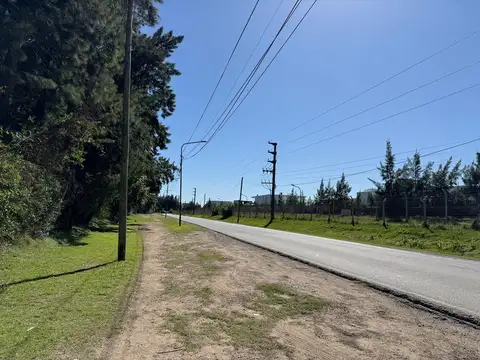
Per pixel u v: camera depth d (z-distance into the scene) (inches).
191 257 481.1
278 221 1638.8
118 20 719.7
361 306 249.8
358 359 161.5
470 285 319.9
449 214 918.4
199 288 294.8
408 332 198.1
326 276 361.1
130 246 602.2
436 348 175.3
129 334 186.7
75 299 247.6
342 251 584.7
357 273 378.0
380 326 207.6
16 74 481.4
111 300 249.0
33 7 507.2
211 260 453.4
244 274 359.3
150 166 1178.0
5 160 365.1
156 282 317.1
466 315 228.2
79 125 553.0
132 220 2036.2
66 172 684.1
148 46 1101.1
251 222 1875.0
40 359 152.9
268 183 2197.3
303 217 1622.8
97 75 701.9
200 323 207.3
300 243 718.5
